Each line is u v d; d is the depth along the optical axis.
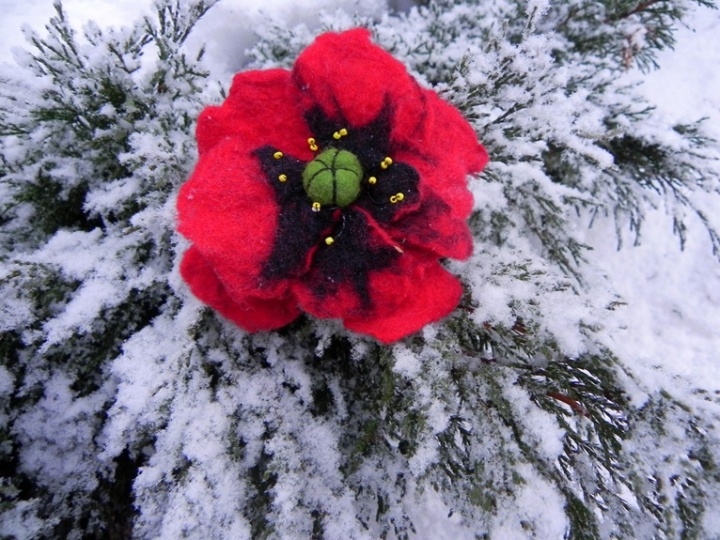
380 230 0.17
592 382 0.21
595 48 0.35
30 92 0.22
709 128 0.34
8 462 0.24
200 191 0.17
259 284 0.17
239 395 0.22
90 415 0.24
